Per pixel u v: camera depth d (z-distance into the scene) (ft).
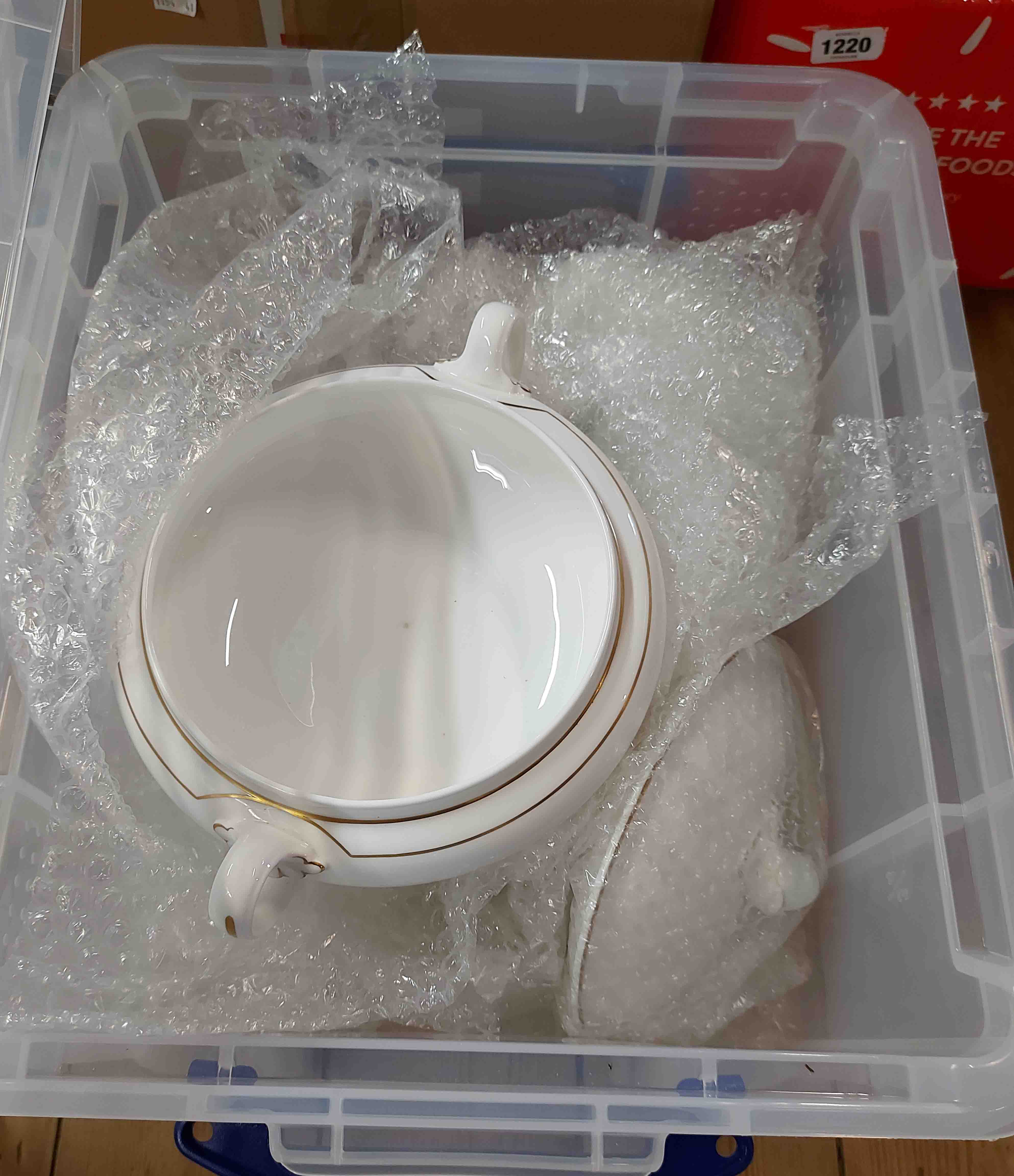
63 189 1.70
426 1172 1.42
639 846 1.33
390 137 1.82
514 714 1.35
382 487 1.54
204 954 1.36
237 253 1.86
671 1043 1.43
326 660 1.43
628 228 2.02
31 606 1.42
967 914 1.38
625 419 1.68
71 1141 1.85
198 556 1.38
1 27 1.55
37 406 1.59
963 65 1.95
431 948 1.40
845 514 1.60
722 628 1.48
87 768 1.38
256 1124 1.55
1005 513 2.29
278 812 1.16
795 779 1.53
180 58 1.80
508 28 2.11
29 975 1.34
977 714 1.44
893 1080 1.24
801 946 1.58
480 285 1.86
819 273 2.00
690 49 2.16
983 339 2.47
